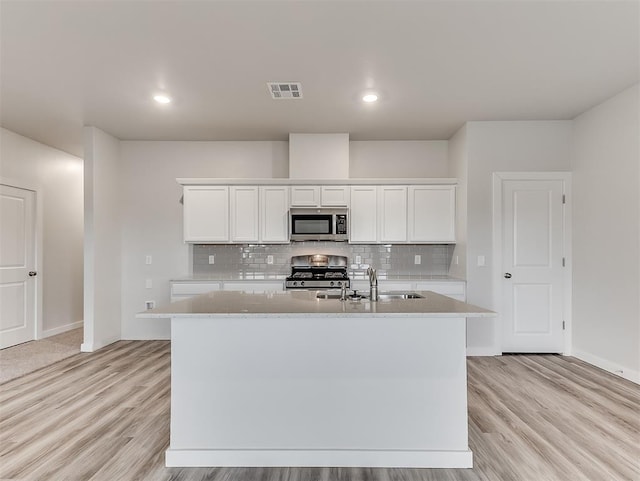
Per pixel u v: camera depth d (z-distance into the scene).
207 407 2.36
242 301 2.73
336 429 2.36
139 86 3.56
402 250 5.28
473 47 2.90
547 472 2.21
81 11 2.44
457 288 4.57
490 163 4.55
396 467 2.30
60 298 5.74
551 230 4.54
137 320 5.27
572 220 4.50
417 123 4.61
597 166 4.09
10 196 4.89
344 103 3.98
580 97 3.86
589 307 4.22
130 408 3.05
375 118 4.44
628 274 3.67
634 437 2.60
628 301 3.67
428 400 2.36
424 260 5.28
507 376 3.80
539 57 3.05
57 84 3.50
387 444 2.35
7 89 3.61
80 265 6.17
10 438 2.58
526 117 4.43
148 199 5.30
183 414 2.36
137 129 4.80
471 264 4.55
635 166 3.59
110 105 4.01
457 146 4.89
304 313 2.24
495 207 4.55
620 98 3.75
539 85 3.57
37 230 5.29
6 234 4.84
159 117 4.37
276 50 2.93
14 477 2.15
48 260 5.50
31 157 5.17
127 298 5.29
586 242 4.27
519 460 2.34
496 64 3.16
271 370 2.37
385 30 2.67
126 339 5.27
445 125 4.69
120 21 2.55
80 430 2.69
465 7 2.42
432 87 3.60
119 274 5.23
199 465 2.30
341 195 4.94
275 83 3.50
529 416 2.92
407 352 2.37
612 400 3.21
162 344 5.02
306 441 2.36
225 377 2.37
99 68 3.21
